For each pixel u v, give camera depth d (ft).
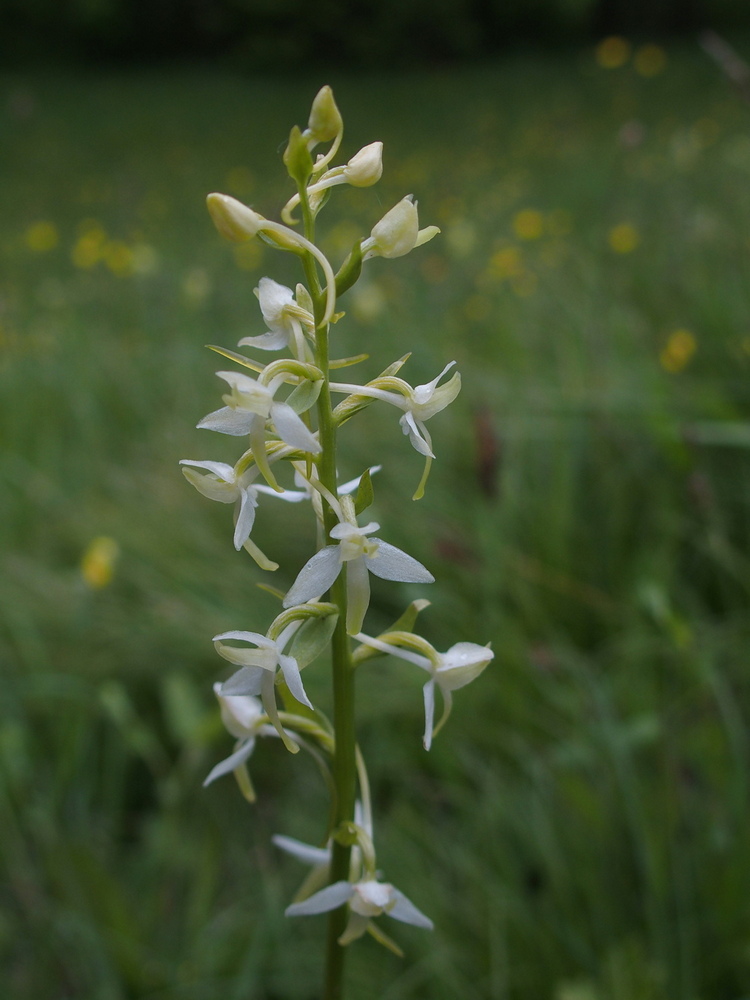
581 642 10.09
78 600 10.44
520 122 39.60
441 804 8.66
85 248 23.97
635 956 6.62
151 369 17.07
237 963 7.64
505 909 7.13
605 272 16.01
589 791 7.61
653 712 8.53
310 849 4.79
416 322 16.12
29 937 8.01
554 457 11.53
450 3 68.23
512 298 16.55
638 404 11.23
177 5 78.18
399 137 40.32
